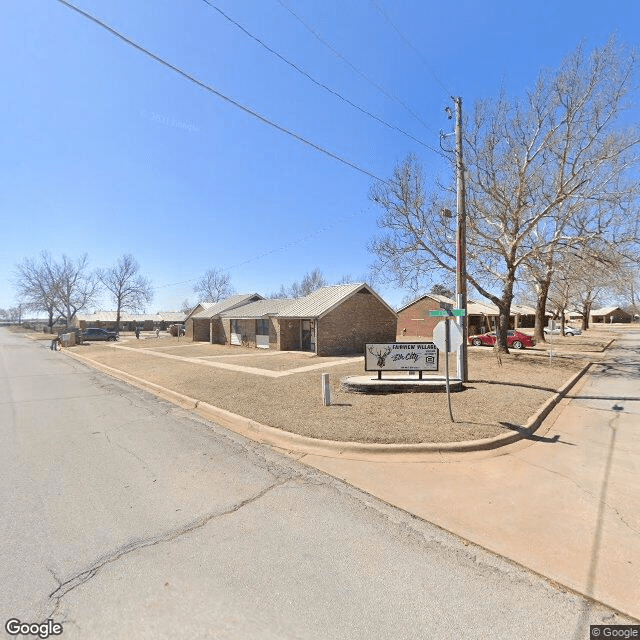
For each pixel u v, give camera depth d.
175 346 31.05
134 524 3.94
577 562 3.36
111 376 15.47
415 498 4.59
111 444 6.57
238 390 10.83
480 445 6.20
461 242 11.27
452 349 7.41
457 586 3.05
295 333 25.66
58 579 3.07
